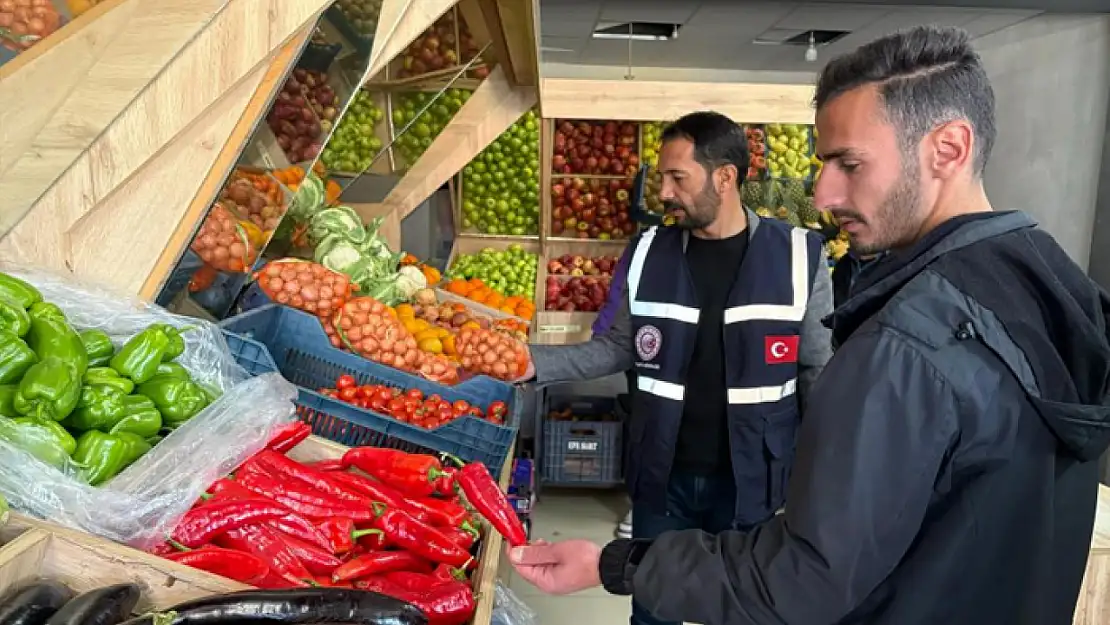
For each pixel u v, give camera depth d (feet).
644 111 14.26
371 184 11.07
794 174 15.35
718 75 24.81
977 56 3.36
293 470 4.75
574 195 16.20
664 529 8.05
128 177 4.62
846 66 3.43
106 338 4.55
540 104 12.91
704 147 7.44
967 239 3.30
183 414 4.52
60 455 3.81
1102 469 16.02
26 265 4.59
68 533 3.37
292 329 6.66
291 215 8.30
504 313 10.16
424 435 5.95
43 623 3.01
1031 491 3.21
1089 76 18.34
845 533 3.11
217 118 4.85
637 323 7.90
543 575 4.05
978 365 3.11
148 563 3.39
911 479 3.11
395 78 7.77
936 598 3.27
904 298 3.22
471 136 12.02
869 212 3.46
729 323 7.57
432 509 4.84
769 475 7.64
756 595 3.32
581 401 16.20
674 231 8.07
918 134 3.32
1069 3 16.88
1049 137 19.01
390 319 6.89
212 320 6.23
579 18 18.63
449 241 15.87
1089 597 6.36
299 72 5.02
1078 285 3.35
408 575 4.33
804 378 7.88
